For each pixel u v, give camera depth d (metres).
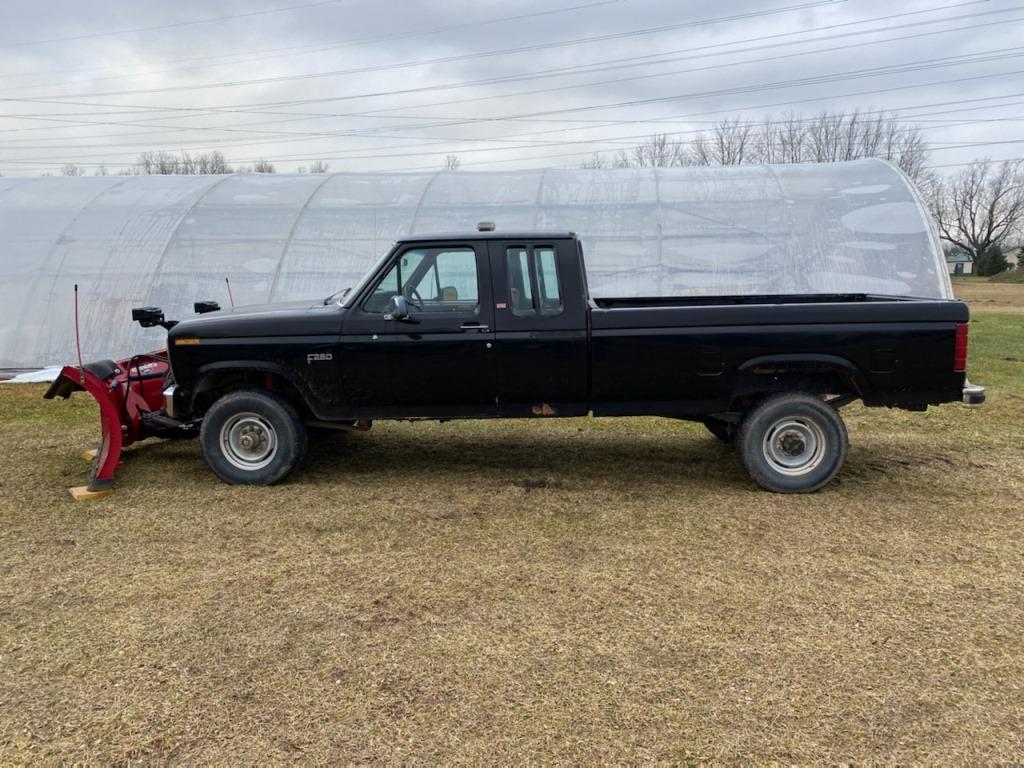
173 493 5.87
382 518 5.26
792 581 4.16
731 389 5.66
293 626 3.66
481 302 5.71
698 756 2.66
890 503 5.54
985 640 3.49
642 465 6.67
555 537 4.88
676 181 12.66
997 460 6.73
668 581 4.17
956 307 5.46
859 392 5.58
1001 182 80.25
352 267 11.67
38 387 10.49
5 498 5.75
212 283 11.66
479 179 13.38
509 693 3.06
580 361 5.68
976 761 2.64
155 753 2.70
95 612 3.83
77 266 11.94
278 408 5.91
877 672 3.21
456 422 8.55
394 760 2.65
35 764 2.64
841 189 12.07
